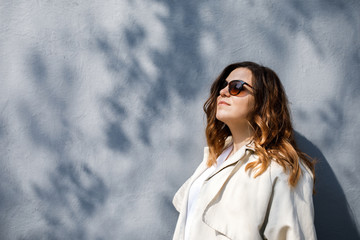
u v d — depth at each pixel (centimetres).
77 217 205
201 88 204
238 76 168
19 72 203
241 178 148
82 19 204
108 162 205
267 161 147
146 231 207
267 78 167
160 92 204
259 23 202
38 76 204
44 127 204
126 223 206
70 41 204
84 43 204
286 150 154
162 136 205
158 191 205
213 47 203
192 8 204
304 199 144
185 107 204
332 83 201
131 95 205
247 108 162
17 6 203
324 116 200
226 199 147
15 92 203
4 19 202
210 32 203
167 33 204
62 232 205
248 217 140
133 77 204
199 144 204
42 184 205
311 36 201
